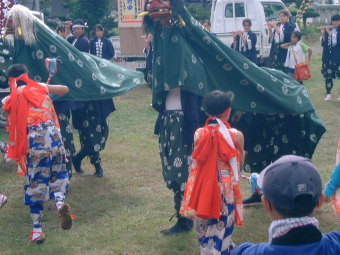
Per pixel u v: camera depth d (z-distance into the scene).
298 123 6.30
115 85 7.07
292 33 12.52
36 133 5.34
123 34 17.69
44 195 5.48
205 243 4.57
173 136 5.51
